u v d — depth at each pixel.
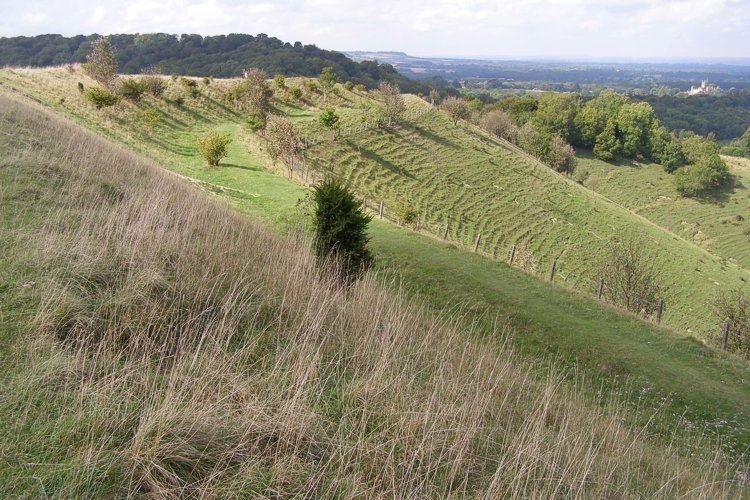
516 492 4.43
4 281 5.14
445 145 53.84
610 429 7.20
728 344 19.33
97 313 5.19
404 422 5.07
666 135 90.62
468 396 5.98
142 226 7.21
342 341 6.28
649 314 21.86
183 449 3.87
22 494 3.14
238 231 9.73
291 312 6.60
